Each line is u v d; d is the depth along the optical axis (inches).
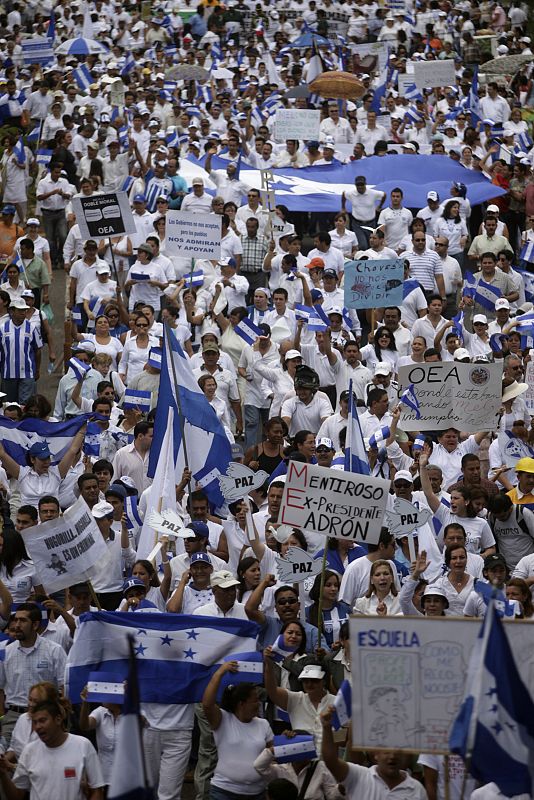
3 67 4761.3
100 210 2674.7
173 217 2546.8
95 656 1409.9
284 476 1736.0
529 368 2105.1
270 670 1344.7
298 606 1445.6
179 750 1412.4
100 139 3740.2
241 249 2913.4
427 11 5428.2
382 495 1429.6
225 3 5511.8
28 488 1868.8
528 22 5610.2
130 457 1959.9
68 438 1934.1
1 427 1934.1
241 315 2444.6
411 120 4111.7
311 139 3634.4
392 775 1165.1
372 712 1081.4
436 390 1971.0
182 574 1552.7
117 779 933.2
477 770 1003.9
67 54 4926.2
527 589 1492.4
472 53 5009.8
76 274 2755.9
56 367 2883.9
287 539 1649.9
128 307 2714.1
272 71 4699.8
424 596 1466.5
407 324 2664.9
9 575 1589.6
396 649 1082.1
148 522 1658.5
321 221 3700.8
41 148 3892.7
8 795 1232.8
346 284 2453.2
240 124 4015.8
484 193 3501.5
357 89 4025.6
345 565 1692.9
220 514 1876.2
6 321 2470.5
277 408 2335.1
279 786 1212.5
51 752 1228.5
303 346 2410.2
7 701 1421.0
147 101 4097.0
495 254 3115.2
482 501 1752.0
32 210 3850.9
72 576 1467.8
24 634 1408.7
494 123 4254.4
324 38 5083.7
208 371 2294.5
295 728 1338.6
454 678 1077.1
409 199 3459.6
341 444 2055.9
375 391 2080.5
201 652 1416.1
